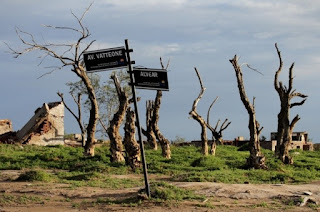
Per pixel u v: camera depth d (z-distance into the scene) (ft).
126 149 93.81
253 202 53.11
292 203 52.34
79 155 117.08
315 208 50.26
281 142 114.42
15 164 99.30
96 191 60.08
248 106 96.84
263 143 172.76
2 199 55.01
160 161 105.91
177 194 53.62
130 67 50.34
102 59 50.47
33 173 72.95
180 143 193.67
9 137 152.35
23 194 59.00
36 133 151.74
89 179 73.15
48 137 154.40
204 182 66.54
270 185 64.44
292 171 96.12
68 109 159.53
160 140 115.75
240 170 89.35
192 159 110.83
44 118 152.15
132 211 46.80
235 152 140.77
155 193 52.03
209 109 148.05
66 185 65.77
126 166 93.20
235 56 99.30
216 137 147.74
